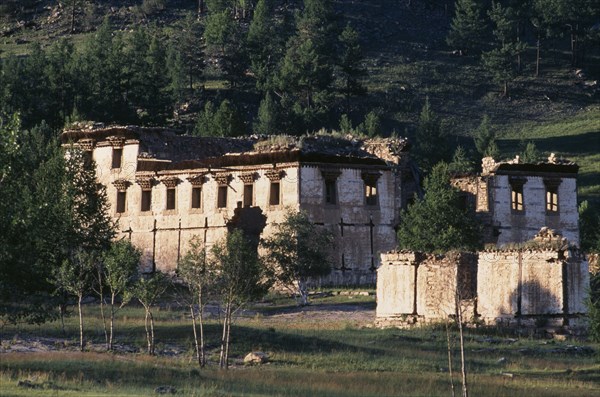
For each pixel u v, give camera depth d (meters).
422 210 169.50
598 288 136.25
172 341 121.69
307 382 96.62
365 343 123.12
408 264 137.12
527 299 130.62
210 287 118.31
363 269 182.38
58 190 145.75
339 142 189.12
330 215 181.75
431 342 125.25
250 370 104.31
